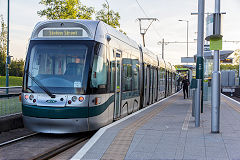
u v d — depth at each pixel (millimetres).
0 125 9820
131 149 6785
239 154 6355
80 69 8891
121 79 11414
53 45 9242
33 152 7535
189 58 32906
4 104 10414
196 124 9398
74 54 9047
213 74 8359
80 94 8672
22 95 9172
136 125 9500
